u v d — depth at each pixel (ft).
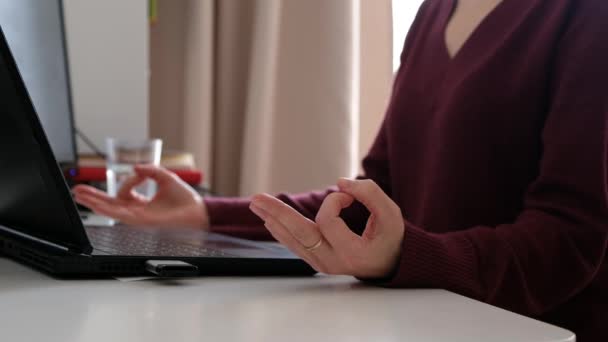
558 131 2.64
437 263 2.03
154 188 4.64
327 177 6.83
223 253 2.27
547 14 3.18
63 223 2.06
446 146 3.37
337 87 6.79
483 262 2.16
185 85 7.22
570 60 2.77
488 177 3.26
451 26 3.84
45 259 2.07
